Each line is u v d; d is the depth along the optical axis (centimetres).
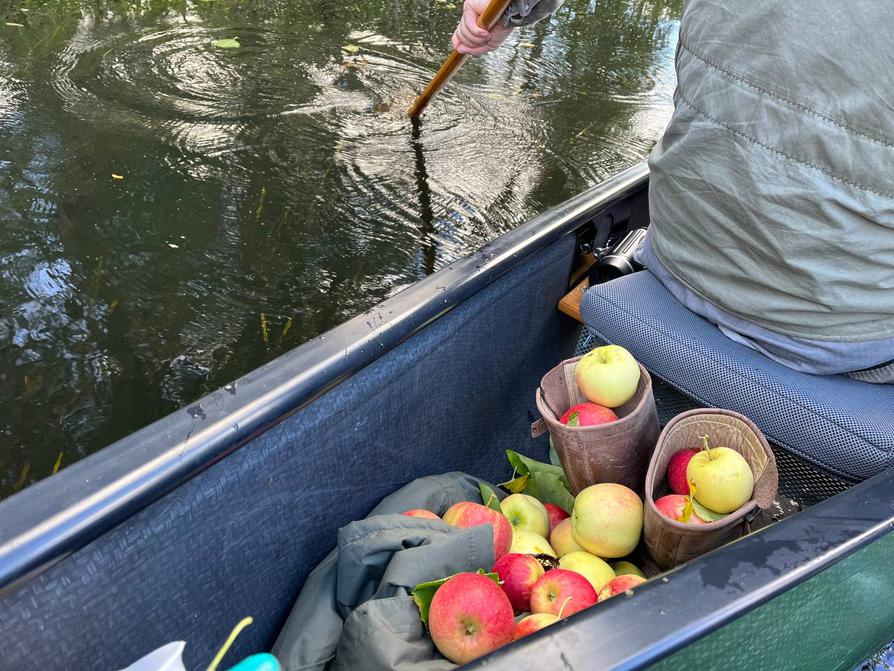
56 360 241
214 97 388
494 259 141
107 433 221
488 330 148
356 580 108
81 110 363
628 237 178
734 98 120
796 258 123
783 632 86
